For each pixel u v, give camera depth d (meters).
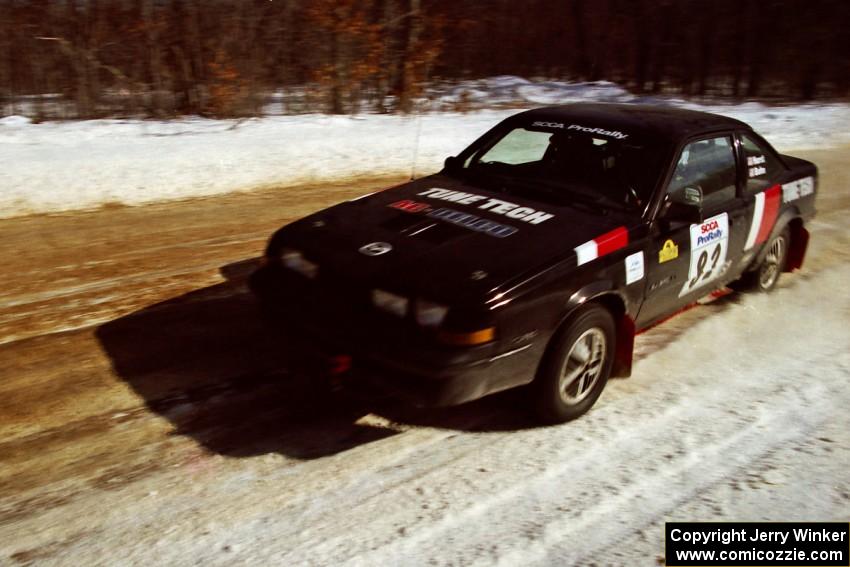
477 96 15.96
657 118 4.70
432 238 3.77
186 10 12.80
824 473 3.53
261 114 12.85
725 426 3.93
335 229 3.96
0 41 12.32
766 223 5.26
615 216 4.05
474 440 3.69
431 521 3.06
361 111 13.87
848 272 6.45
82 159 8.54
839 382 4.47
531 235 3.78
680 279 4.43
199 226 6.90
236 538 2.91
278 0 13.23
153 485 3.22
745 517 3.19
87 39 12.62
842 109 16.39
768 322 5.31
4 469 3.31
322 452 3.53
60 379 4.10
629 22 19.83
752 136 5.20
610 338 3.95
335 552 2.85
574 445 3.69
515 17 19.20
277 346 4.57
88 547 2.84
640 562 2.88
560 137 4.57
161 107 12.95
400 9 14.05
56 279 5.49
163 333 4.70
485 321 3.30
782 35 18.92
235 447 3.53
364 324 3.46
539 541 2.97
